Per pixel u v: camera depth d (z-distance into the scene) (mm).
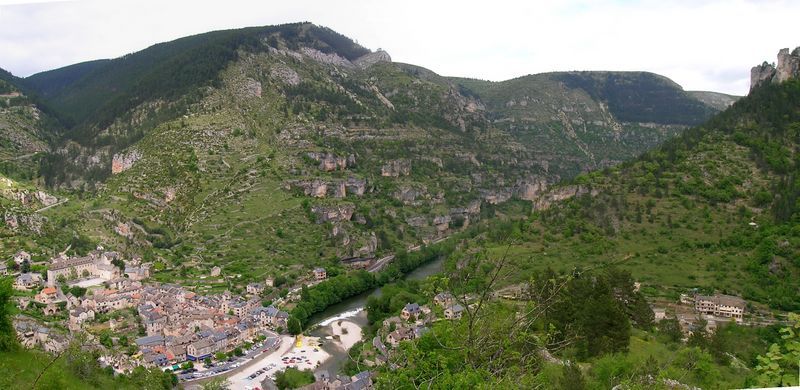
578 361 71812
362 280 182875
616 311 76750
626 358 68750
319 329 147125
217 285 172125
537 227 158375
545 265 131250
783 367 37312
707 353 64562
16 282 147875
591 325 75812
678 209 144375
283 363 123750
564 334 72562
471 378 33438
